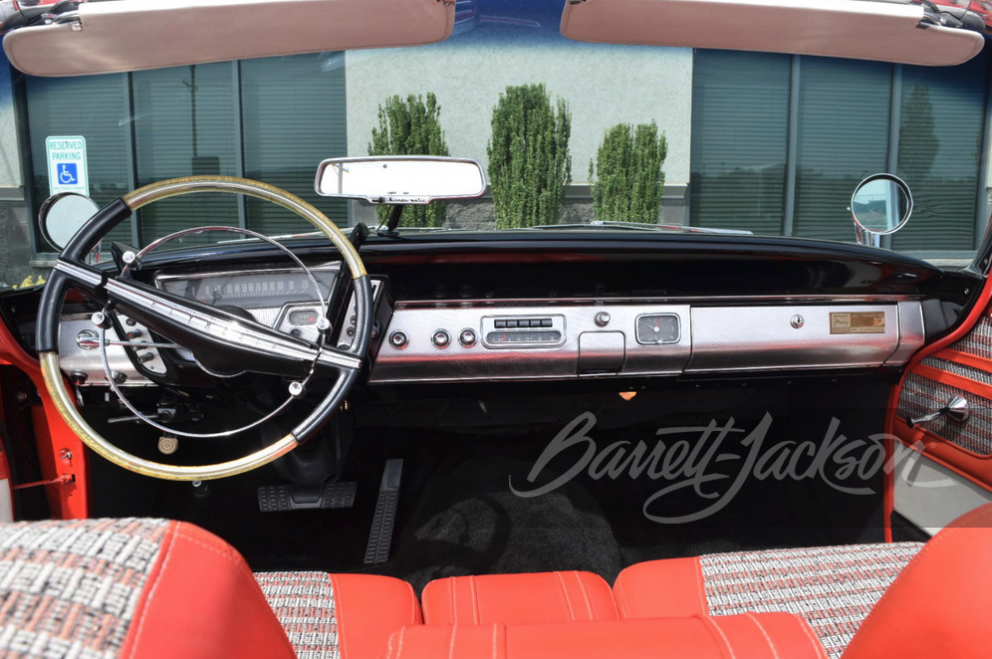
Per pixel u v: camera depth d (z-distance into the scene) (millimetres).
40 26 1347
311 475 2053
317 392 1739
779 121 4652
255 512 2160
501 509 2090
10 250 1514
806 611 1114
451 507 2102
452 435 2420
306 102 4473
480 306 1677
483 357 1697
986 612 474
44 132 3762
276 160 4523
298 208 1243
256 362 1229
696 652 584
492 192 2426
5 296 1459
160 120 4906
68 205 1416
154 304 1178
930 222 5691
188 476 1156
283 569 1928
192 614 395
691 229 1978
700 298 1714
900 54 1557
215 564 427
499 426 2338
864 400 1927
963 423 1547
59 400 1133
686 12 1391
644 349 1719
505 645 600
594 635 612
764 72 4520
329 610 1131
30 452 1665
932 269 1592
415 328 1674
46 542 388
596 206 2488
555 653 587
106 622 358
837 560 1246
